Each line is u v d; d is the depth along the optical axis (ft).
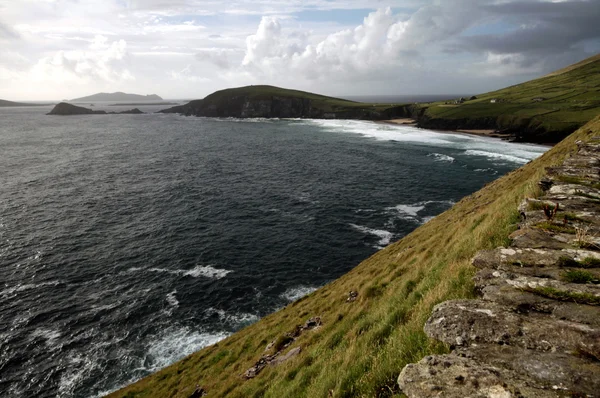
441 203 220.84
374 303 55.57
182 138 559.38
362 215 202.59
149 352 101.60
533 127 495.82
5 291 130.41
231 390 58.90
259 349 73.36
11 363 98.17
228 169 332.19
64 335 108.68
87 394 88.63
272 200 234.17
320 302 83.46
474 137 524.93
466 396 14.61
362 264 106.73
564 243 28.37
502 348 17.52
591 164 51.13
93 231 183.73
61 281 137.28
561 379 14.61
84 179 291.38
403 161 354.13
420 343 24.48
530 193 44.47
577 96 620.90
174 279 138.41
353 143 485.15
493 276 25.85
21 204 224.12
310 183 276.21
